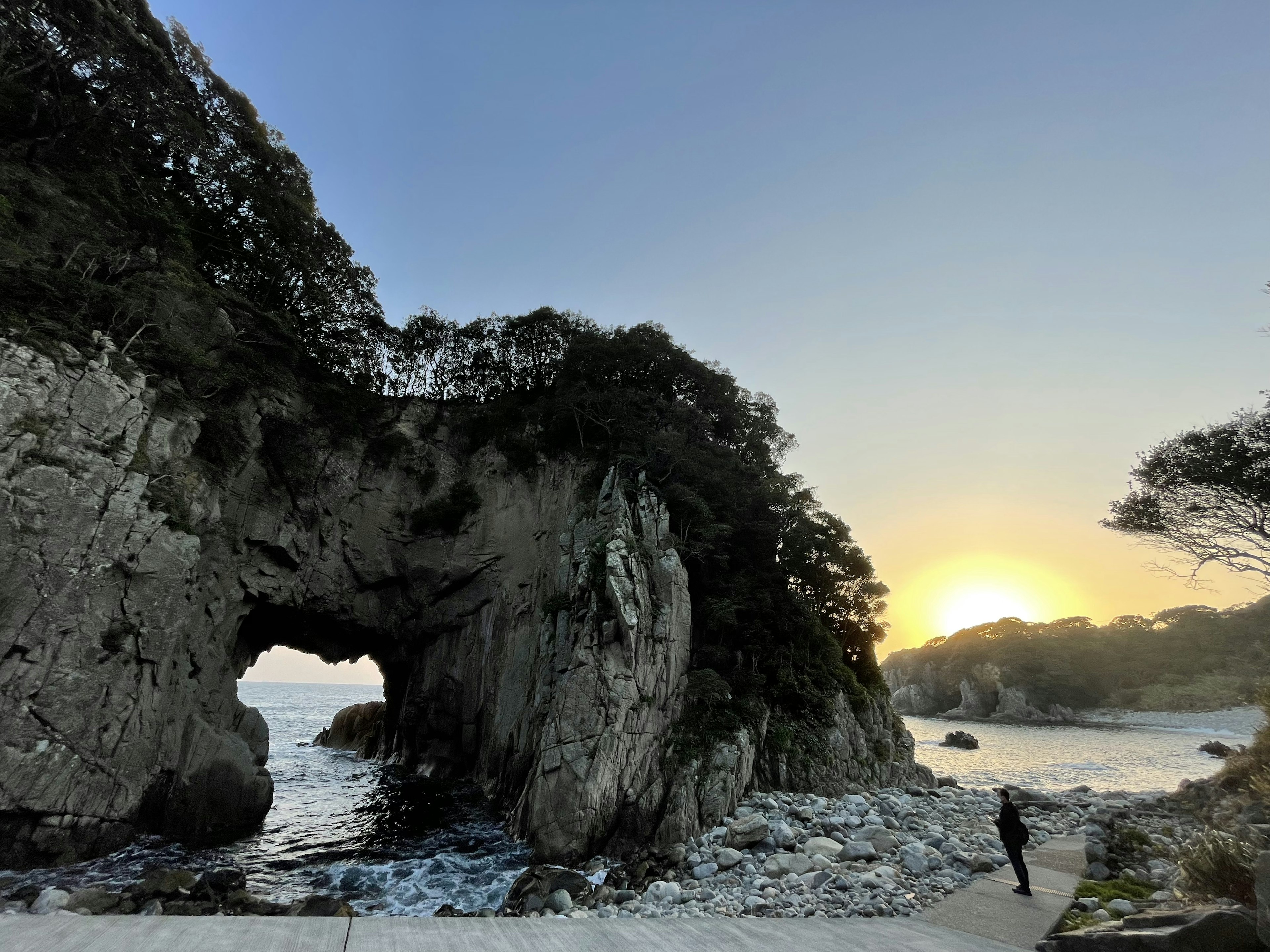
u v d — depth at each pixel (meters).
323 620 47.44
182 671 31.81
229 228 47.25
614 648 30.25
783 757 32.84
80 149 38.47
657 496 39.78
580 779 26.70
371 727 66.31
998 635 179.62
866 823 25.28
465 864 25.52
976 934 12.41
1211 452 29.42
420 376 62.53
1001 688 162.38
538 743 32.03
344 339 55.56
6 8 35.34
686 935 11.05
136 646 28.14
